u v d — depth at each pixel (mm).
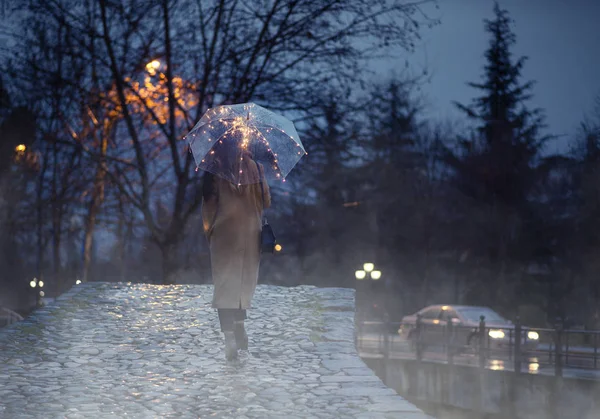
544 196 53594
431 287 58375
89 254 35250
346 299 10938
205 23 21156
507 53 57219
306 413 5457
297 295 11477
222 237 7336
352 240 54688
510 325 27688
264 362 7461
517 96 56781
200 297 11602
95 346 8320
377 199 55438
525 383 22828
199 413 5523
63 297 11539
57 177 27984
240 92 20953
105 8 20703
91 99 21031
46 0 20188
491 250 52531
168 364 7430
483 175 53938
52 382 6625
